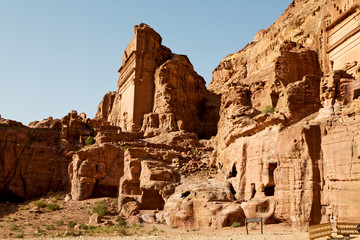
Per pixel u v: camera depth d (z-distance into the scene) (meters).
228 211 26.02
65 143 45.75
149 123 49.69
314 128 24.23
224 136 33.88
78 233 26.47
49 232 28.09
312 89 29.81
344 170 21.86
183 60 58.34
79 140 47.22
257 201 25.72
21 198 42.78
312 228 17.34
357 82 25.53
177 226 27.95
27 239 24.73
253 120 31.42
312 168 23.44
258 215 25.36
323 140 23.75
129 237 23.55
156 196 33.16
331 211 22.25
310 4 48.00
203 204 27.48
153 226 28.48
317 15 43.78
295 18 47.53
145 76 54.81
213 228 25.92
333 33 35.78
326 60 36.34
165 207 31.38
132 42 57.34
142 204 32.88
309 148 23.78
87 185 38.06
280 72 35.81
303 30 44.16
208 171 36.41
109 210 33.81
